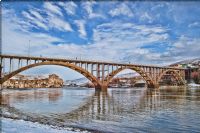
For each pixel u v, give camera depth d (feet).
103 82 357.41
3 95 222.28
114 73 368.27
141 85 640.17
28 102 148.46
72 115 92.02
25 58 278.67
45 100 167.94
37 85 620.49
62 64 303.48
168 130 66.13
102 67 356.18
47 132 53.26
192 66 622.95
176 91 332.39
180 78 546.26
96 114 96.12
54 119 80.59
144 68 430.61
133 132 63.10
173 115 95.14
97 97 207.51
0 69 264.93
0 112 95.45
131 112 104.01
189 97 207.72
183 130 66.28
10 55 267.39
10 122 66.59
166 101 165.27
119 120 81.35
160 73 469.98
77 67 318.45
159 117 89.30
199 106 131.13
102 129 65.26
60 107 121.49
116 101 164.04
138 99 183.11
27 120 75.36
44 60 294.66
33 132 52.54
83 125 70.38
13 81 546.67
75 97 206.80
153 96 221.46
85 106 128.57
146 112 103.86
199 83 590.55
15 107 117.39
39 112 99.50
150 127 69.82
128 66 388.57
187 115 95.09
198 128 68.95
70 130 59.98
